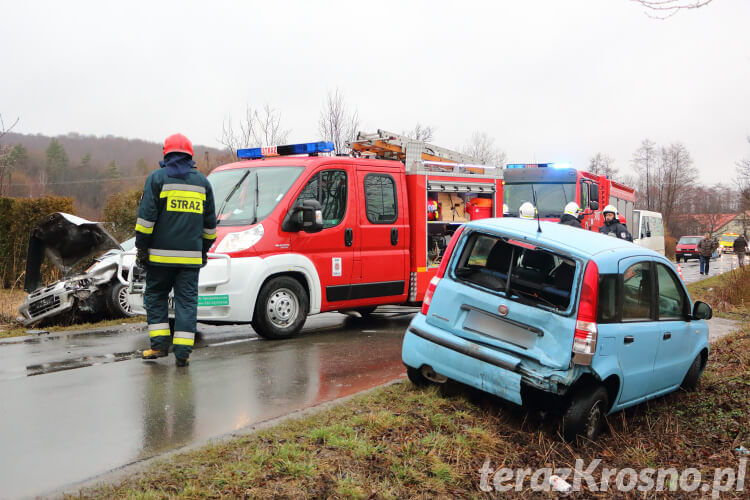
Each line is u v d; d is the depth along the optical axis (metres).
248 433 4.25
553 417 5.11
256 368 6.19
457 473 3.99
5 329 8.68
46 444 4.05
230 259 7.11
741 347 8.09
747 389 6.30
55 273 11.47
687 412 5.85
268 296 7.52
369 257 8.46
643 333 5.15
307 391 5.44
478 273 5.31
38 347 7.23
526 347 4.73
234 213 7.74
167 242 5.94
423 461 4.02
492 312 4.95
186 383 5.55
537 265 5.55
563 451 4.62
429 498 3.64
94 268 9.27
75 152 48.78
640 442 4.98
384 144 9.24
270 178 7.98
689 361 6.07
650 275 5.45
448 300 5.19
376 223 8.59
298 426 4.40
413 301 9.11
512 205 15.34
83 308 9.04
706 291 16.17
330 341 7.77
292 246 7.66
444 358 5.09
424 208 9.14
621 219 20.05
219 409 4.85
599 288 4.70
